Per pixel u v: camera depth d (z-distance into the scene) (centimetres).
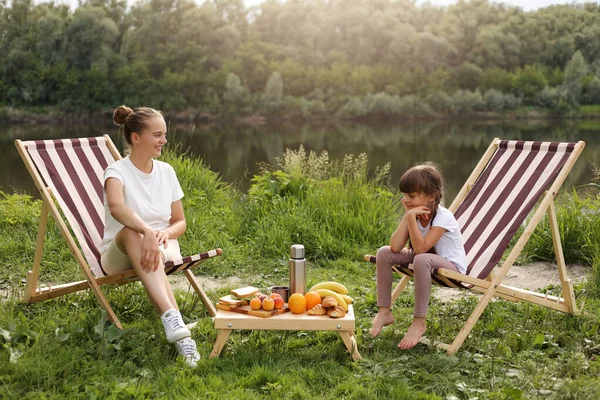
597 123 5081
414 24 6278
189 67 5503
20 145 333
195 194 635
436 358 281
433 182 307
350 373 264
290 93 5688
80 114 5103
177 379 253
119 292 363
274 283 428
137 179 317
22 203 565
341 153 2698
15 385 242
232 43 5678
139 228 294
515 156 365
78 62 5172
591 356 293
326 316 280
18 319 313
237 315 279
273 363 272
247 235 531
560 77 5875
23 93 5047
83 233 334
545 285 430
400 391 244
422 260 296
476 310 305
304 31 6025
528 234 322
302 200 580
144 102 5259
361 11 6038
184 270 341
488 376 265
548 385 254
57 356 265
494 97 5659
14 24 5156
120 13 5600
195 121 5356
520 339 302
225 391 246
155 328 316
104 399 235
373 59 6059
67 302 352
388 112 5556
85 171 358
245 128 4650
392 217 559
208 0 5888
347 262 470
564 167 334
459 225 364
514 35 6119
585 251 483
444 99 5666
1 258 452
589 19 6347
